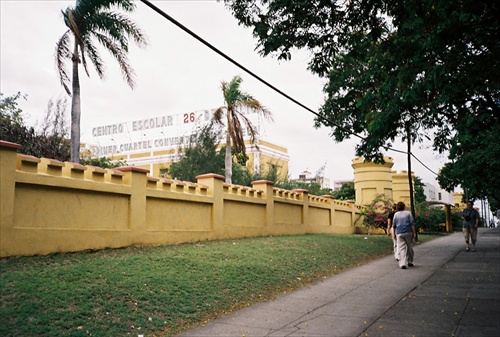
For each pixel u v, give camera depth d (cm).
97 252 1013
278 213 1853
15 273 752
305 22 831
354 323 667
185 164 2895
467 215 1703
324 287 966
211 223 1443
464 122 930
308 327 653
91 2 1609
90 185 1021
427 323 655
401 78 970
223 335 620
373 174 2975
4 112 2080
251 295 855
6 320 580
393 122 1201
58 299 667
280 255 1247
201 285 848
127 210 1134
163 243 1225
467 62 858
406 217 1264
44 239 909
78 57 1658
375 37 842
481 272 1140
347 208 2606
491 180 2147
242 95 2180
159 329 634
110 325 617
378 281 1033
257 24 845
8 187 846
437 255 1566
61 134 2025
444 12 785
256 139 2258
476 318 677
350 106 1652
